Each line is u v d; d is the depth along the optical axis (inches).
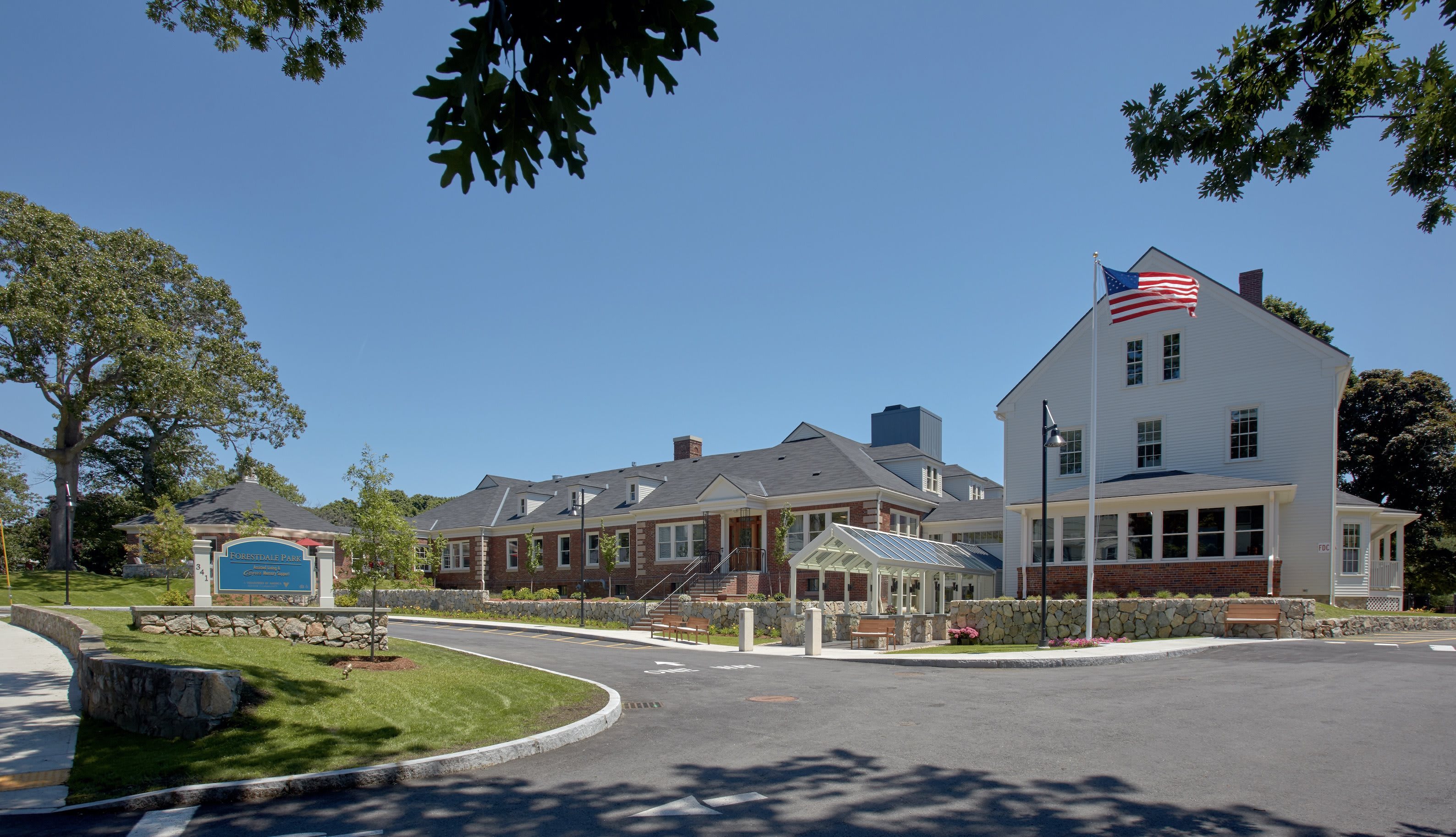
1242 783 272.8
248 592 652.7
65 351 1413.6
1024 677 544.1
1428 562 1389.0
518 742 334.0
